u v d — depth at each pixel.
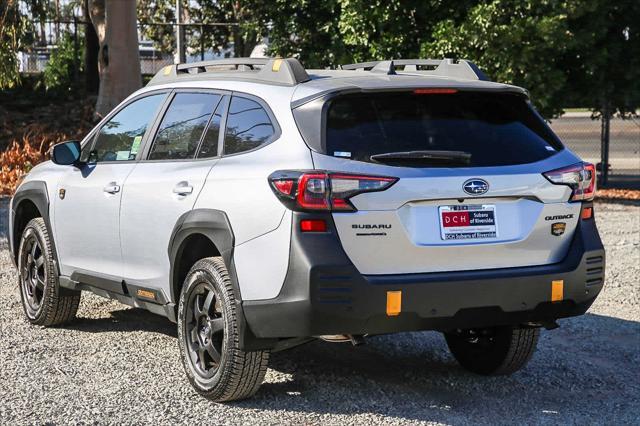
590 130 35.25
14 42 23.55
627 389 6.50
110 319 8.21
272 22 20.98
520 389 6.43
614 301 9.38
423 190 5.41
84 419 5.57
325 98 5.50
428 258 5.45
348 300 5.28
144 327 7.93
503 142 5.74
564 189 5.80
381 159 5.40
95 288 7.27
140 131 6.96
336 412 5.78
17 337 7.53
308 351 7.26
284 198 5.36
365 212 5.33
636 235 13.50
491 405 6.05
